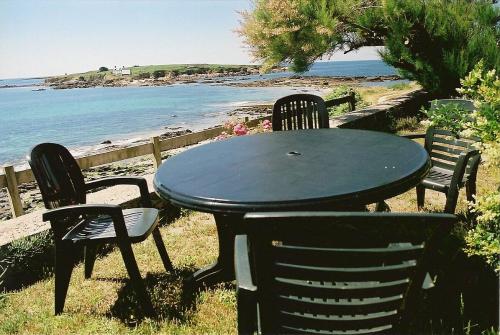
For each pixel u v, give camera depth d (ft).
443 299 8.18
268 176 7.70
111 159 18.62
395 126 29.71
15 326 9.04
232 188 7.17
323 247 4.55
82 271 11.73
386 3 29.48
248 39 32.91
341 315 5.12
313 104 15.02
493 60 28.22
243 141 11.37
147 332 8.37
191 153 10.41
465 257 9.84
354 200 6.42
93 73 605.31
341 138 10.67
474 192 12.06
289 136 11.50
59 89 470.39
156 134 81.00
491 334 6.54
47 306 9.92
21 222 13.39
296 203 6.30
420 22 30.73
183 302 9.41
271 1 30.12
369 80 262.47
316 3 30.96
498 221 6.67
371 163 8.01
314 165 8.20
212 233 13.71
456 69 30.19
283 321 5.40
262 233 4.43
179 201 7.20
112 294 10.25
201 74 531.50
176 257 11.98
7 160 64.85
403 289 4.95
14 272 11.65
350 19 32.19
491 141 6.70
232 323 8.38
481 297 8.29
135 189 16.25
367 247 4.45
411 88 69.00
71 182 10.52
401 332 5.18
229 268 10.10
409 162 7.88
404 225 4.10
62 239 9.14
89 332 8.56
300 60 33.30
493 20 29.81
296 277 4.87
